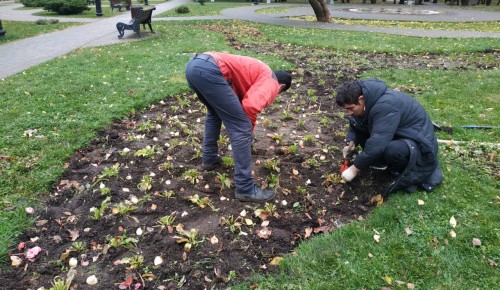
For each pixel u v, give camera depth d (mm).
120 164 4238
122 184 3840
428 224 3191
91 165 4199
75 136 4785
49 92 6398
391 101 3428
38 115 5379
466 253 2898
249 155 3482
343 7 26156
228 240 3082
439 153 4359
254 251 2971
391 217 3275
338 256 2865
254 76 3432
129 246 3004
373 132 3451
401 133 3512
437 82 7262
